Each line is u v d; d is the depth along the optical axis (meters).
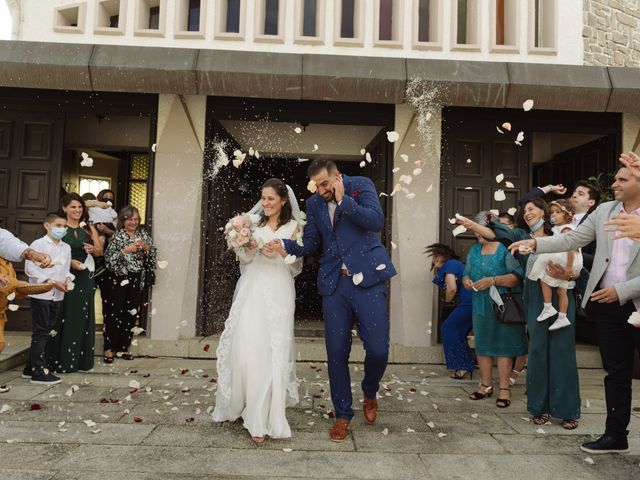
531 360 3.55
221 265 6.36
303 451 2.89
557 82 5.17
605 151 6.14
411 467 2.71
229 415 3.27
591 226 3.08
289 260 3.12
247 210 7.63
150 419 3.38
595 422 3.55
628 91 5.19
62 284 3.96
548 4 5.95
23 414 3.44
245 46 5.64
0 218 5.76
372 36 5.68
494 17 5.72
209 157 5.81
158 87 5.17
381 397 4.10
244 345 3.13
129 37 5.62
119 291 5.10
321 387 4.34
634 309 2.88
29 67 5.06
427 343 5.64
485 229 3.61
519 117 5.88
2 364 4.67
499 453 2.94
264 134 7.10
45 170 5.78
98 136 7.88
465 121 5.88
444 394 4.24
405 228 5.72
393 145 5.82
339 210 3.00
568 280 3.40
